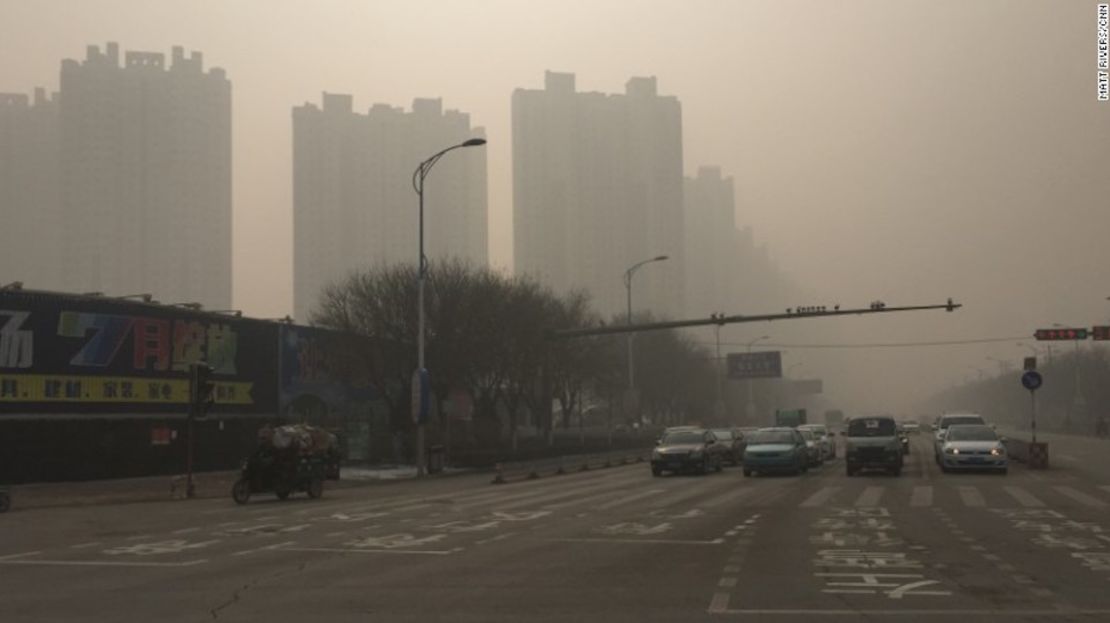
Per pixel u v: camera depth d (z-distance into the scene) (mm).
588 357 71250
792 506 23609
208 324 42688
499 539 17406
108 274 101188
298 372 48688
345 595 11648
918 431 98250
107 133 102062
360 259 96375
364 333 53375
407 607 10852
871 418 36625
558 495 29422
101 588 12328
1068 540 16312
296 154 97125
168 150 104250
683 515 21828
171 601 11359
